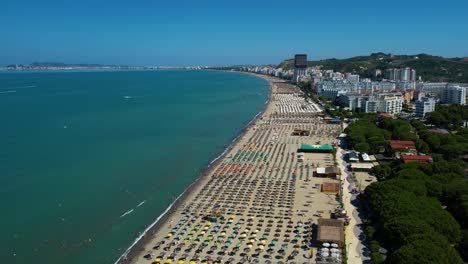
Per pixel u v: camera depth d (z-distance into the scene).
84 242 164.88
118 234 171.50
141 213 192.50
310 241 159.88
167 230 171.75
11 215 186.38
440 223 150.12
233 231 169.50
